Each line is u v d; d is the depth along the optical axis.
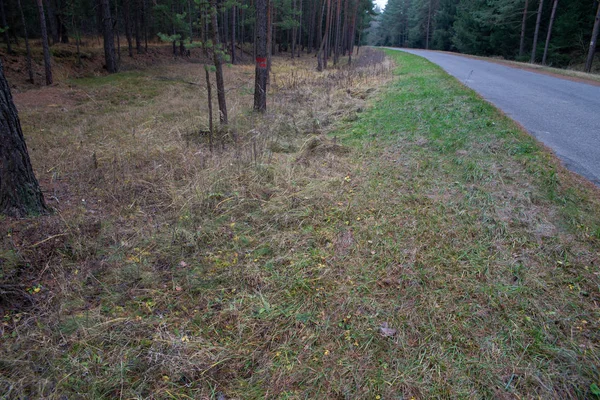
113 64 19.59
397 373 2.20
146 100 11.78
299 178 4.84
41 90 13.05
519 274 2.94
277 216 3.92
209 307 2.74
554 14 24.62
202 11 5.72
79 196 4.39
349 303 2.74
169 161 5.51
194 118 8.41
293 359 2.32
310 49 42.72
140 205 4.27
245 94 12.28
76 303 2.74
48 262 3.07
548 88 10.55
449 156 5.27
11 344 2.35
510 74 14.37
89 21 30.16
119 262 3.21
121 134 7.28
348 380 2.17
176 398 2.06
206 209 4.12
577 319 2.52
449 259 3.17
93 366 2.22
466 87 9.84
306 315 2.65
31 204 3.70
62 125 8.31
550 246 3.22
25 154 3.65
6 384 2.07
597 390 2.03
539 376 2.14
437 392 2.08
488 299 2.71
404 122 7.14
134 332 2.47
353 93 11.10
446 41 44.81
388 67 18.30
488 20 30.95
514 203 3.91
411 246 3.36
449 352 2.33
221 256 3.34
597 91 10.18
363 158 5.55
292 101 10.64
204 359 2.29
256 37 8.78
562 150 5.13
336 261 3.22
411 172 4.89
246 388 2.14
